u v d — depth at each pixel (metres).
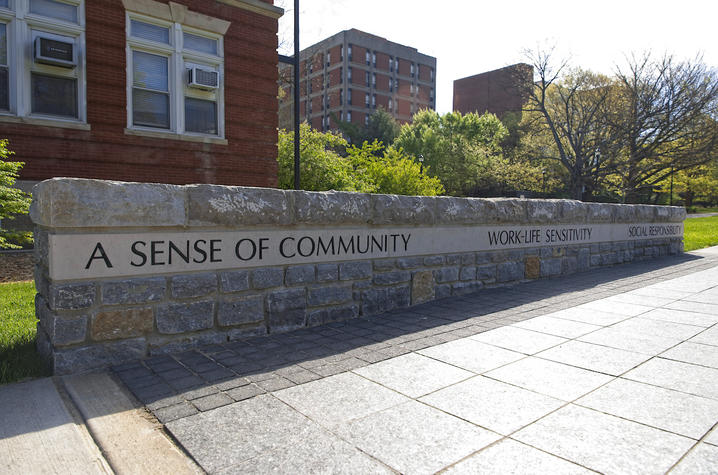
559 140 33.28
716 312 5.75
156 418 2.88
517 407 3.05
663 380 3.52
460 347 4.34
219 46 10.76
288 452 2.48
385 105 71.88
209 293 4.32
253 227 4.60
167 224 4.00
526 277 8.01
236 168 11.06
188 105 10.48
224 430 2.72
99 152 9.20
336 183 14.21
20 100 8.48
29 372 3.58
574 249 9.09
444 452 2.48
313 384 3.43
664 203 53.72
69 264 3.58
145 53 9.88
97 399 3.15
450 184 41.12
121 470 2.31
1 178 6.78
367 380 3.51
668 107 29.27
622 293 7.00
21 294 6.14
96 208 3.63
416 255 6.21
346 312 5.41
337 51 67.56
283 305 4.85
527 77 34.41
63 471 2.29
